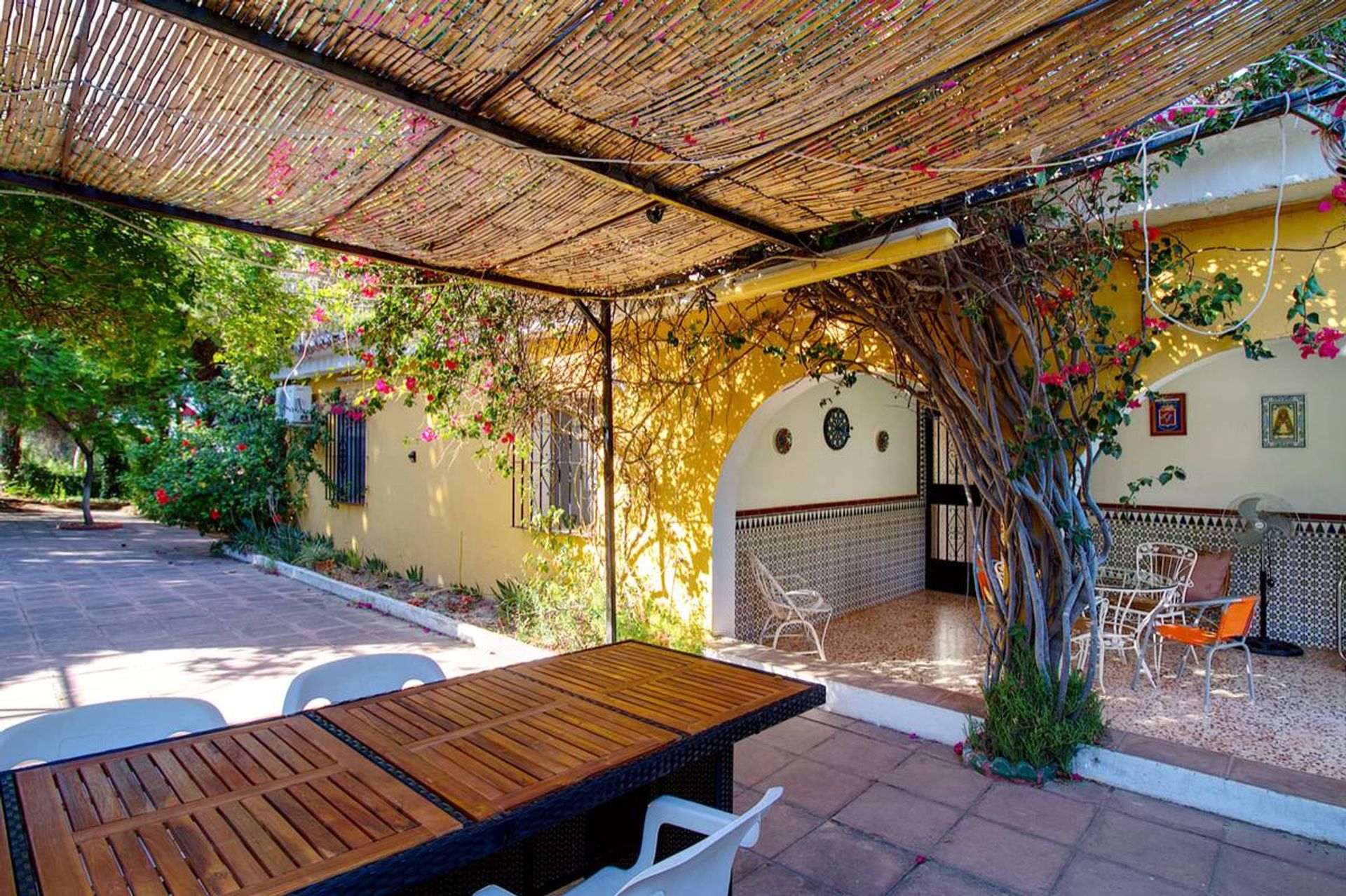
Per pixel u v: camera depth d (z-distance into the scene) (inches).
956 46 72.3
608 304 199.8
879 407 301.4
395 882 61.9
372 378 281.7
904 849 122.3
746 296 158.1
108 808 71.1
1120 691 189.6
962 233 141.4
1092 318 140.3
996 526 159.3
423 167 100.0
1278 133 127.0
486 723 93.7
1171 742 148.9
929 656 224.4
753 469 246.4
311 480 449.7
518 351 242.2
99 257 186.7
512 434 254.8
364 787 75.5
